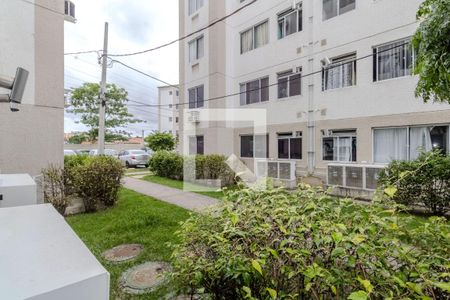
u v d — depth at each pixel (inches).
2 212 61.1
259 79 408.2
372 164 262.1
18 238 43.9
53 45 221.1
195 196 268.2
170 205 224.4
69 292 30.0
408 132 257.1
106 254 129.8
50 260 35.9
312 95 334.3
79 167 215.2
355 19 293.0
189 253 71.8
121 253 131.0
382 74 275.4
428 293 42.4
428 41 94.0
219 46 425.1
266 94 398.9
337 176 267.7
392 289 42.9
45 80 216.4
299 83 354.3
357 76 292.2
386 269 46.2
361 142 288.4
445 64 89.8
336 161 304.5
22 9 199.5
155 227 165.6
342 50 305.0
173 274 69.0
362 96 287.6
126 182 363.6
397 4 261.1
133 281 103.8
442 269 46.8
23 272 32.2
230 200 79.2
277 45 378.3
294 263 53.2
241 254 58.1
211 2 426.0
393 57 266.7
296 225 58.2
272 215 62.9
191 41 470.6
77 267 34.0
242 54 432.5
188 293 74.2
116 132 911.7
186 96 483.2
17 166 201.5
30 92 207.5
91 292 31.7
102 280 32.6
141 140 1307.8
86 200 209.2
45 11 215.2
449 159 184.7
